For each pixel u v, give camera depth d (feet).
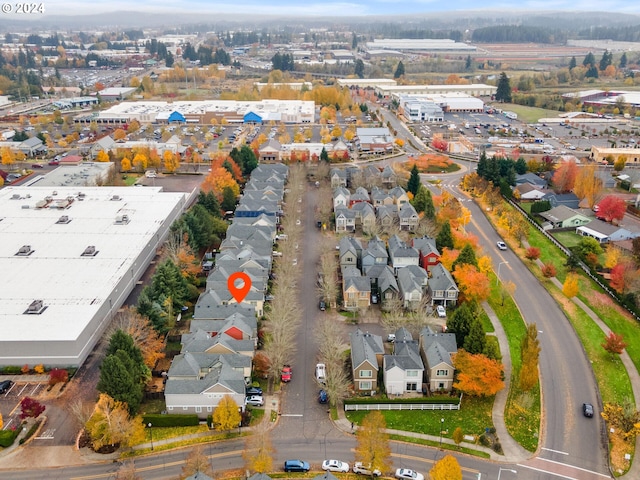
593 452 265.95
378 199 552.41
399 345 318.04
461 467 255.70
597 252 453.99
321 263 446.60
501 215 541.34
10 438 264.31
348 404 292.40
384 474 252.01
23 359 314.76
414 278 392.88
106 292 361.30
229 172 604.08
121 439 259.39
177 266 388.37
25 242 431.43
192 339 319.06
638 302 381.40
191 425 279.90
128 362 282.36
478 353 306.76
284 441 270.87
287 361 329.72
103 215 492.13
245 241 446.60
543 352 339.98
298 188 607.78
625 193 614.34
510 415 288.92
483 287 374.84
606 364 330.54
